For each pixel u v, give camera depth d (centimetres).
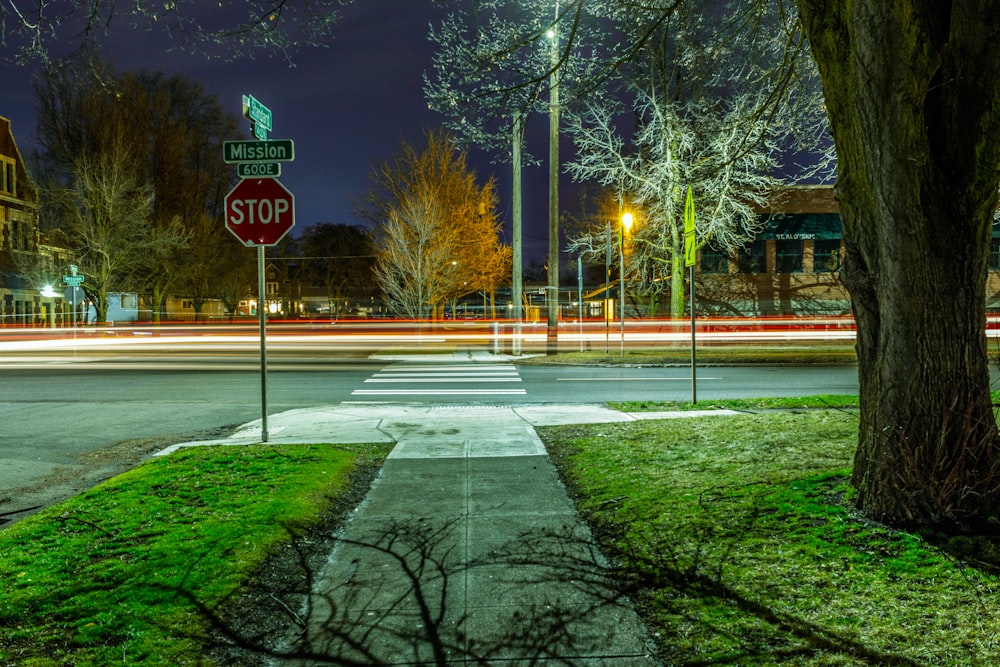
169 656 334
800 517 476
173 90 4484
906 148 418
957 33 410
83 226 3559
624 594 401
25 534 498
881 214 438
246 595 402
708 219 2606
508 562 452
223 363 2223
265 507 556
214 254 4603
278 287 7956
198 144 4638
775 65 865
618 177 2472
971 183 427
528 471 691
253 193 845
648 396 1364
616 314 4572
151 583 410
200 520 525
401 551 474
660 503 541
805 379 1675
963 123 420
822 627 341
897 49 406
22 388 1548
